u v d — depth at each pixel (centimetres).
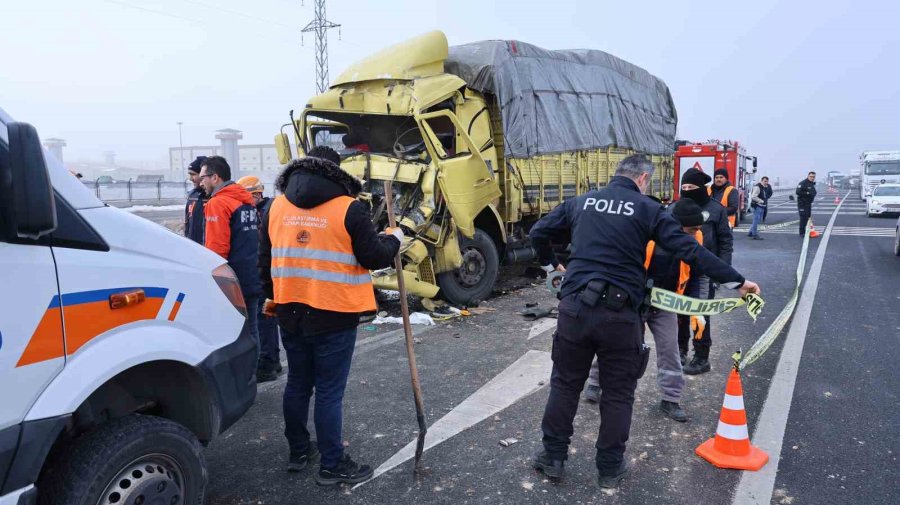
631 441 392
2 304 200
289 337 335
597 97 1063
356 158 752
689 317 522
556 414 340
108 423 246
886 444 382
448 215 734
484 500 323
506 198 834
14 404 204
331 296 317
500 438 396
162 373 282
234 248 464
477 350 589
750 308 327
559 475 342
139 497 245
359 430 409
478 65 794
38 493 229
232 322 300
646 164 348
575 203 360
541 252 378
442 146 727
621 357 326
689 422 421
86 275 226
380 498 326
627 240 326
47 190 197
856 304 775
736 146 1988
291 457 355
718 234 498
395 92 721
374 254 318
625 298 319
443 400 461
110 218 242
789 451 374
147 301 250
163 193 3938
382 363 547
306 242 317
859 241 1477
